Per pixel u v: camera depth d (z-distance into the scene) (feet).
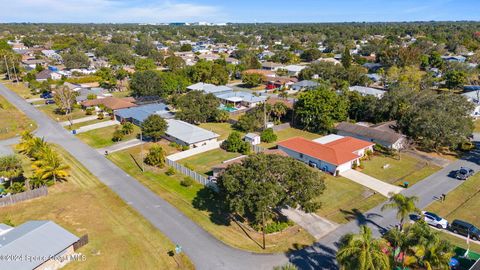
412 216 150.30
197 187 180.45
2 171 175.52
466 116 234.58
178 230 141.59
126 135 266.77
